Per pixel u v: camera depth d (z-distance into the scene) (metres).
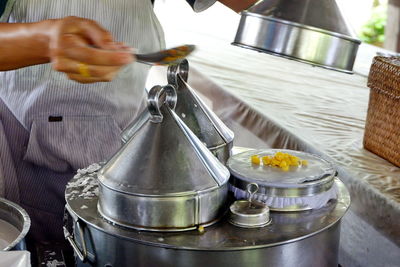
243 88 2.18
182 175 0.99
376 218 1.30
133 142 1.04
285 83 2.29
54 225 1.64
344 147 1.59
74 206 1.09
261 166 1.16
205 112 1.21
